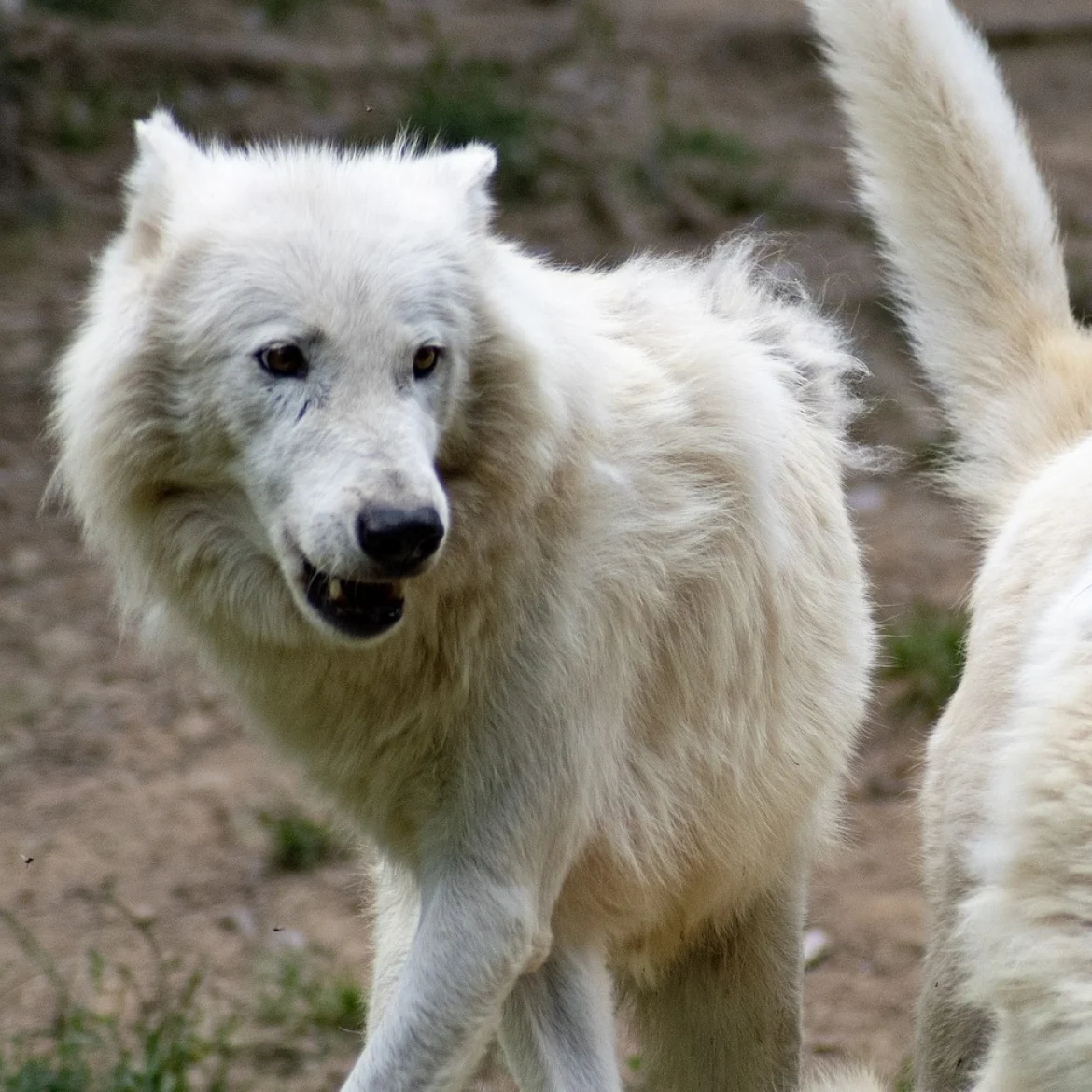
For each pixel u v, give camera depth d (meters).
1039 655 8.99
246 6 40.12
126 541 10.12
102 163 32.53
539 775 9.98
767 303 12.20
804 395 12.01
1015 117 12.86
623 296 11.16
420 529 8.90
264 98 34.41
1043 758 8.39
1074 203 32.22
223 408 9.58
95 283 10.55
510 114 33.38
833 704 11.73
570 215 31.38
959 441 12.52
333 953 15.45
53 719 19.38
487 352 9.70
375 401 9.31
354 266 9.44
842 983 15.08
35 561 22.47
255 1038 14.27
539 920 10.12
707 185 32.62
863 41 12.67
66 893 16.41
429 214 9.84
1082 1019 8.00
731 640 10.78
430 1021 9.77
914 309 12.80
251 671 10.20
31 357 26.52
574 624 9.97
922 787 11.39
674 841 10.87
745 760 11.07
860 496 23.56
